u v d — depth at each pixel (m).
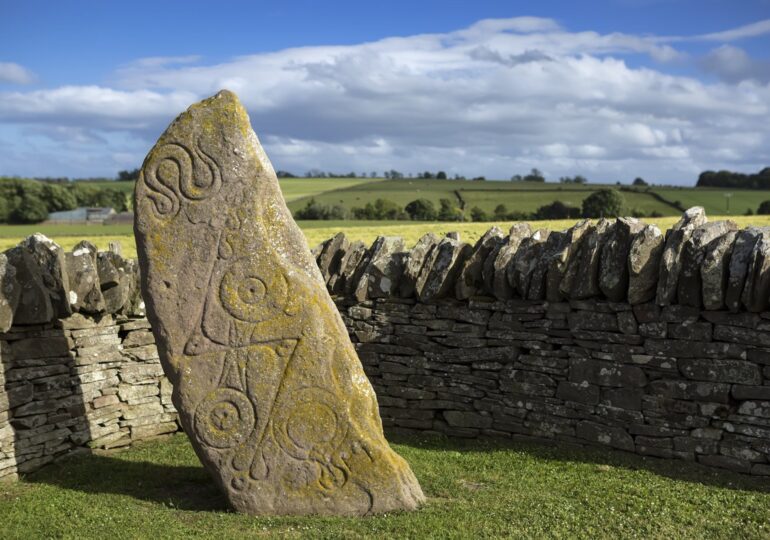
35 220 60.75
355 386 6.70
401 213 63.91
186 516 6.56
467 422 9.48
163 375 9.78
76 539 5.93
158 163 6.62
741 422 7.68
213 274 6.59
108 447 9.08
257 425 6.59
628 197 71.56
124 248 30.95
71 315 8.60
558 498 6.98
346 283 10.16
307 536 6.00
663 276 7.91
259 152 6.73
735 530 6.18
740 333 7.62
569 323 8.70
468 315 9.42
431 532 6.07
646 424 8.23
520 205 69.75
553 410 8.87
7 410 7.77
